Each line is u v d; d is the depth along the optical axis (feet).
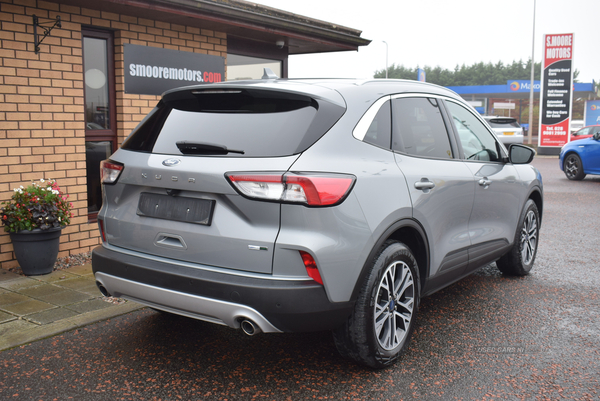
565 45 86.12
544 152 89.30
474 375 10.66
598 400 9.70
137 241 10.46
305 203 8.96
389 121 11.39
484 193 14.29
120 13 20.36
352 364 11.12
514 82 228.63
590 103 168.76
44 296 15.17
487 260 15.40
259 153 9.37
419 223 11.35
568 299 15.66
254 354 11.59
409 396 9.78
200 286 9.32
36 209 16.75
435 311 14.52
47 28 18.24
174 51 22.80
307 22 28.71
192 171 9.50
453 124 13.79
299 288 8.99
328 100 10.12
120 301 14.87
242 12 22.90
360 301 10.03
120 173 10.71
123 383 10.20
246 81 11.09
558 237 24.93
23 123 17.87
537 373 10.78
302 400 9.61
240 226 9.23
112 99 21.08
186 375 10.55
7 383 10.15
